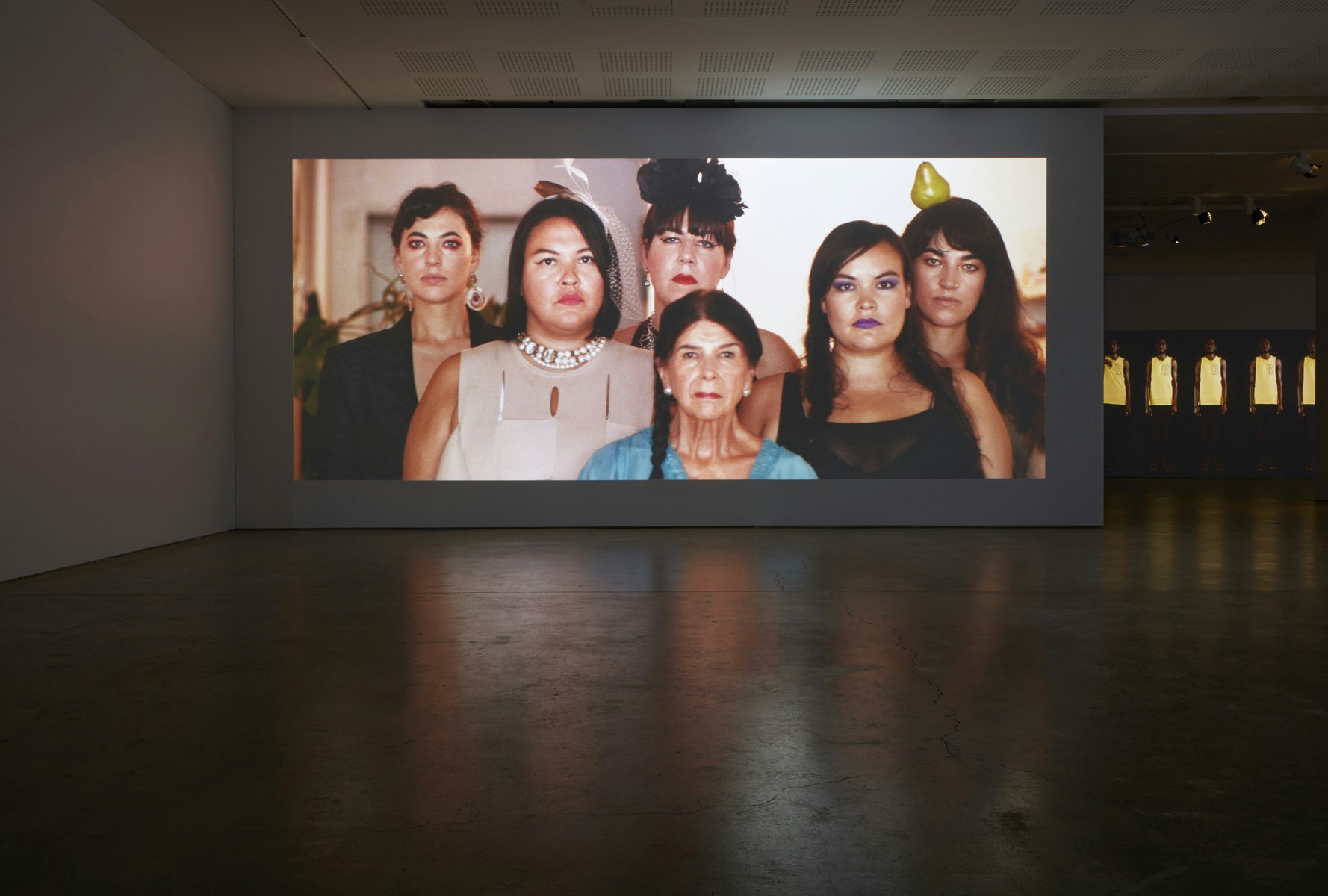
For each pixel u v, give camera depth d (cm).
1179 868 201
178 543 777
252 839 215
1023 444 888
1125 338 1827
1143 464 1827
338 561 664
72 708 314
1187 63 774
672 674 355
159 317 756
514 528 878
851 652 391
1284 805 234
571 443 883
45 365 616
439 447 882
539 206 883
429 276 882
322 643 408
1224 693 331
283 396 885
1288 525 925
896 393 887
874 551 713
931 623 449
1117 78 808
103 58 679
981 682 345
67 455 639
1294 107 880
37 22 607
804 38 729
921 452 886
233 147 880
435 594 531
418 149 882
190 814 229
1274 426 1806
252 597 521
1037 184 885
